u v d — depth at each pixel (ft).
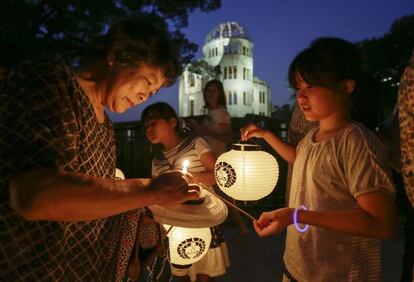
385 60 80.23
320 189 5.27
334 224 4.69
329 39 5.26
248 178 6.30
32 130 3.35
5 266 3.63
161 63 4.11
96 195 3.49
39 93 3.45
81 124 3.92
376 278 5.24
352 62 5.13
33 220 3.50
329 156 5.19
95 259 4.27
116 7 47.52
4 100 3.43
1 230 3.58
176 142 9.14
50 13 46.57
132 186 3.78
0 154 3.36
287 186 9.16
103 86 4.25
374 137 4.97
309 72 5.02
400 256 14.02
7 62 4.98
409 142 4.14
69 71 3.82
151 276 7.25
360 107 5.55
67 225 3.88
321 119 5.38
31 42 40.29
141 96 4.26
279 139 7.41
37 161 3.34
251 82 187.62
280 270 13.03
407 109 4.13
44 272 3.71
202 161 8.80
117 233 4.95
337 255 5.16
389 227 4.62
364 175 4.74
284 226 4.80
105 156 4.54
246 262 13.78
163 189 3.84
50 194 3.30
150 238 6.56
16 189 3.29
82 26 46.37
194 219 5.34
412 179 4.20
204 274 8.82
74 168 3.74
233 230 17.89
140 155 27.81
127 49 3.96
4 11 39.78
